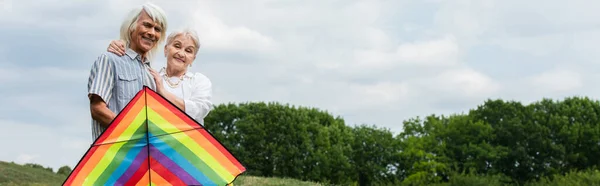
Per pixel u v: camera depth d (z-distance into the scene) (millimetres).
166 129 5273
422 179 69750
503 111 73438
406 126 78375
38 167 47781
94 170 5145
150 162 5227
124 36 5988
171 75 6953
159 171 5238
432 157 72312
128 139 5211
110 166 5172
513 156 69562
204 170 5309
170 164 5258
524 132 70688
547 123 71500
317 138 66500
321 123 72062
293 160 63312
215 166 5340
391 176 73062
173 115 5305
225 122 64875
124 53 5902
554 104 73250
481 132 71812
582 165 70562
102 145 5164
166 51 7023
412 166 72938
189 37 7012
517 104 73812
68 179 5113
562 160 69312
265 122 64312
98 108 5609
